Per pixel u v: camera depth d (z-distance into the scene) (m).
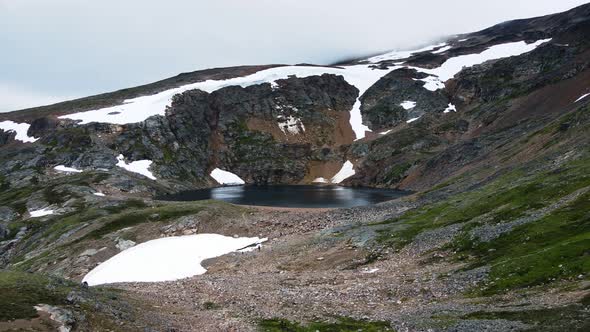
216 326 39.59
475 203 72.31
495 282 40.19
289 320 39.66
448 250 56.84
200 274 75.75
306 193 198.38
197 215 109.94
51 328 31.97
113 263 88.00
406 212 87.69
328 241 76.88
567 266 37.97
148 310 43.78
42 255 106.44
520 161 111.19
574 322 27.27
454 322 32.22
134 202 144.88
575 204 53.97
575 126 106.81
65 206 156.12
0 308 33.34
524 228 52.53
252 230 103.31
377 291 47.06
